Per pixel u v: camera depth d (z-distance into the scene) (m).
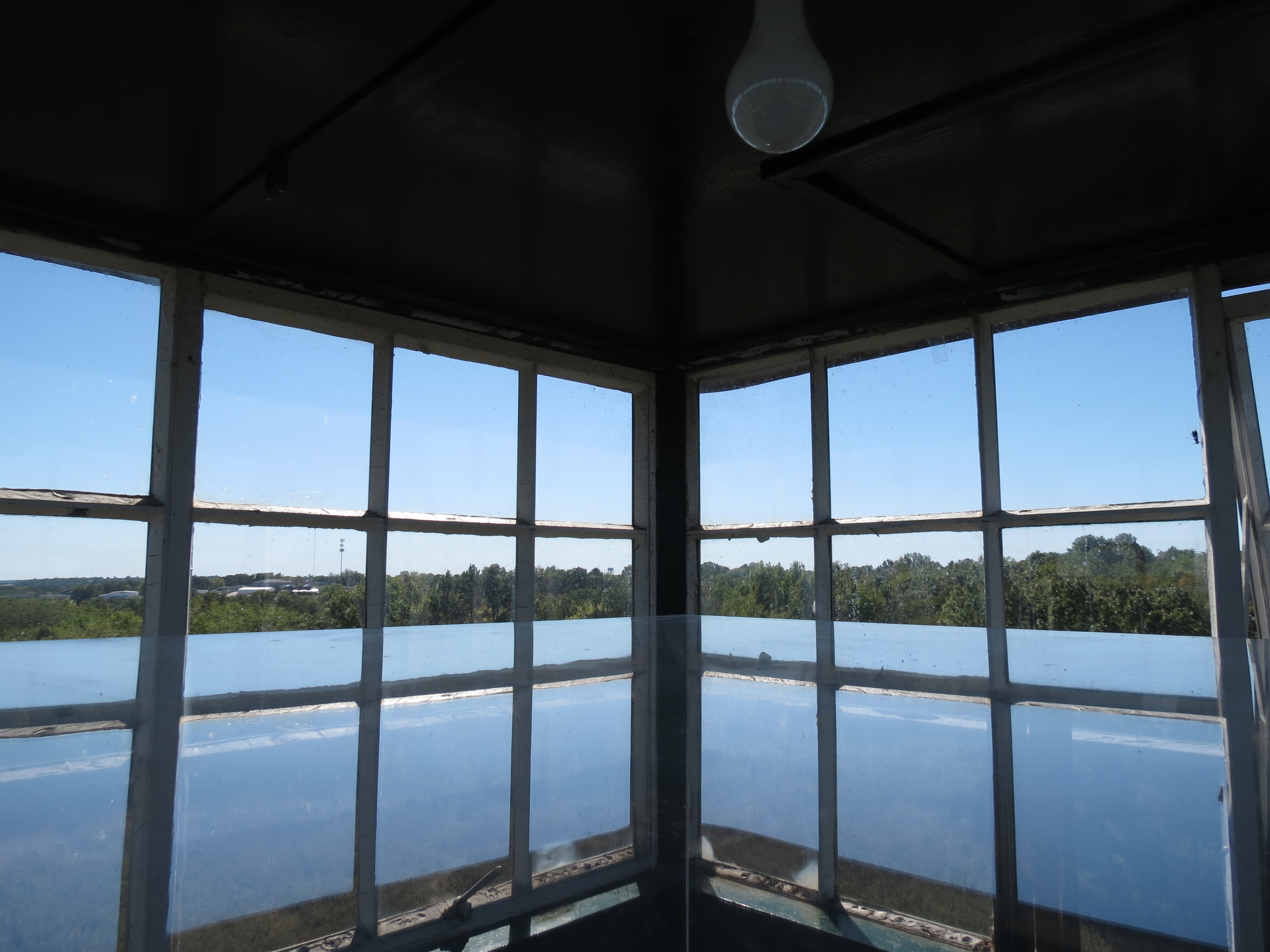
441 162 2.07
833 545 3.24
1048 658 1.14
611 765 0.80
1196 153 2.03
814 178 2.14
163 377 2.43
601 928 0.58
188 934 0.56
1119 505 2.57
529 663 1.23
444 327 3.04
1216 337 2.41
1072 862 0.63
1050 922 0.58
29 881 0.55
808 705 1.01
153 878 0.58
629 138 1.97
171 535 2.37
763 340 3.41
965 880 0.58
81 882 0.56
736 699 1.06
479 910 0.58
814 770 0.78
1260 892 0.59
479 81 1.74
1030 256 2.67
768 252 2.63
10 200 2.17
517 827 0.66
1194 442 2.45
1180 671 1.01
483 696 1.05
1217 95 1.78
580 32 1.59
